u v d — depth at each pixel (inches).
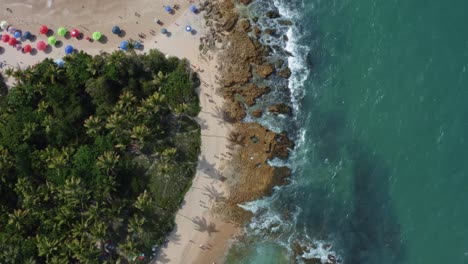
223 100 3201.3
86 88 3088.1
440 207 2913.4
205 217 3090.6
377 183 3034.0
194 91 3203.7
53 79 3129.9
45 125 3051.2
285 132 3152.1
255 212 3083.2
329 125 3152.1
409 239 2928.2
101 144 3056.1
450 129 2970.0
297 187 3105.3
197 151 3144.7
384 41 3179.1
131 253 2933.1
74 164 3016.7
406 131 3036.4
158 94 3036.4
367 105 3125.0
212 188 3112.7
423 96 3048.7
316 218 3065.9
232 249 3061.0
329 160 3115.2
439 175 2942.9
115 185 3009.4
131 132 3024.1
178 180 3110.2
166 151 3002.0
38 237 2913.4
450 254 2847.0
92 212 2896.2
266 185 3100.4
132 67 3125.0
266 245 3053.6
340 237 3026.6
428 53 3093.0
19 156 3004.4
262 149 3129.9
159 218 3078.2
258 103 3193.9
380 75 3137.3
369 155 3070.9
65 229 2962.6
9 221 2901.1
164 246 3065.9
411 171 2989.7
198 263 3053.6
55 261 2847.0
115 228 3061.0
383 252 2957.7
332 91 3184.1
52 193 3009.4
